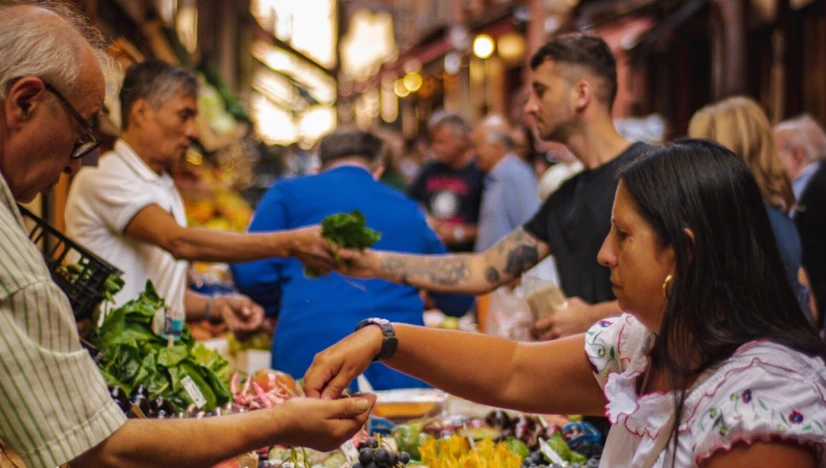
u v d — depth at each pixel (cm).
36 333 170
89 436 172
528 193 748
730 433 171
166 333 313
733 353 180
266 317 484
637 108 1686
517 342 235
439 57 2677
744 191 184
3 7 193
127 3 634
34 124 188
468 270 376
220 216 780
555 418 333
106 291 301
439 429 307
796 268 398
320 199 451
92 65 196
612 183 353
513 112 1995
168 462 179
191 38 1280
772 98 1173
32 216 293
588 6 1698
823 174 515
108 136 521
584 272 357
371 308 439
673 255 185
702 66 1515
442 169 831
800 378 173
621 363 218
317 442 199
